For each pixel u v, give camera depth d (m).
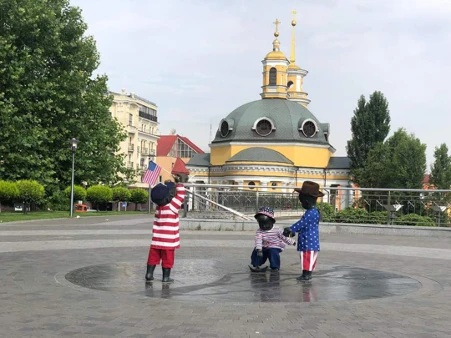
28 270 10.50
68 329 5.94
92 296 7.93
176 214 9.37
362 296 8.35
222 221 22.31
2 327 6.01
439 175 65.56
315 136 74.88
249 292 8.55
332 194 24.00
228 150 74.19
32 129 37.50
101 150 46.09
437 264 12.65
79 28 42.22
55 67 41.00
